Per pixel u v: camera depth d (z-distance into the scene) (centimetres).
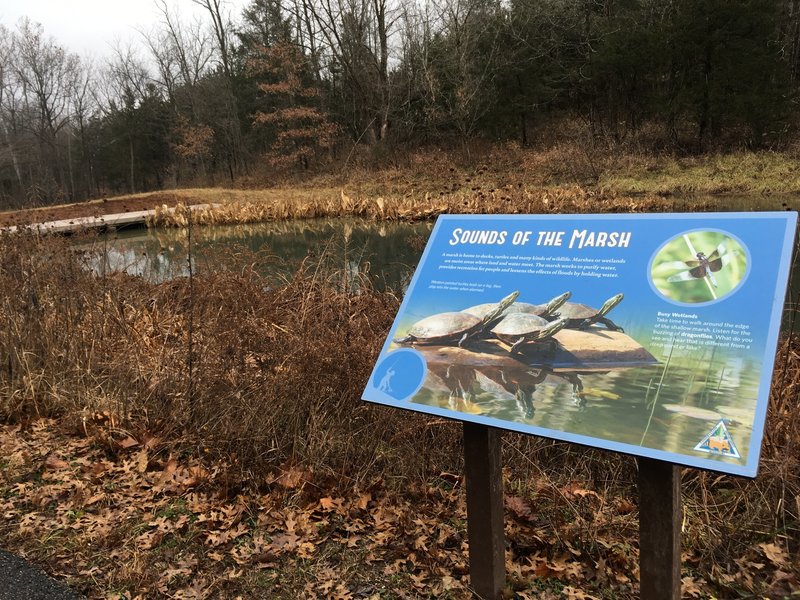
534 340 207
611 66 3044
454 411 211
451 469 362
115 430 393
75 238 711
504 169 2955
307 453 355
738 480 321
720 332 176
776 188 2069
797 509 287
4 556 273
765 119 2462
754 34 2616
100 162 5875
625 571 266
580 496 317
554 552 275
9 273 519
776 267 174
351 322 455
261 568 269
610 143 2761
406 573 263
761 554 274
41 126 5581
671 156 2591
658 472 180
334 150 4016
